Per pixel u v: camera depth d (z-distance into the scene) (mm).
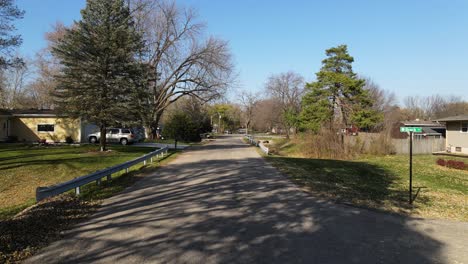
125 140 35094
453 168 22562
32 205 8594
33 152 22453
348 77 32250
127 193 10141
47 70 43344
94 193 9945
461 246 6105
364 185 14016
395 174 19250
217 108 101562
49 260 5008
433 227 7504
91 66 22250
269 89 70250
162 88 42344
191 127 47312
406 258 5398
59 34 39094
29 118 34156
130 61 23594
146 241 5887
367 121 31000
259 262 5039
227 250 5512
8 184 12508
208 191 10586
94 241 5855
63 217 7277
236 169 16016
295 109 62375
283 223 7215
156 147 31281
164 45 41156
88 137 34781
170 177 13336
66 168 16000
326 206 8992
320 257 5305
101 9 22844
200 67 41312
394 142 31594
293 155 29938
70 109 22766
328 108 32281
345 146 28609
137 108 24094
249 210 8258
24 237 5906
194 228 6691
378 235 6617
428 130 46188
